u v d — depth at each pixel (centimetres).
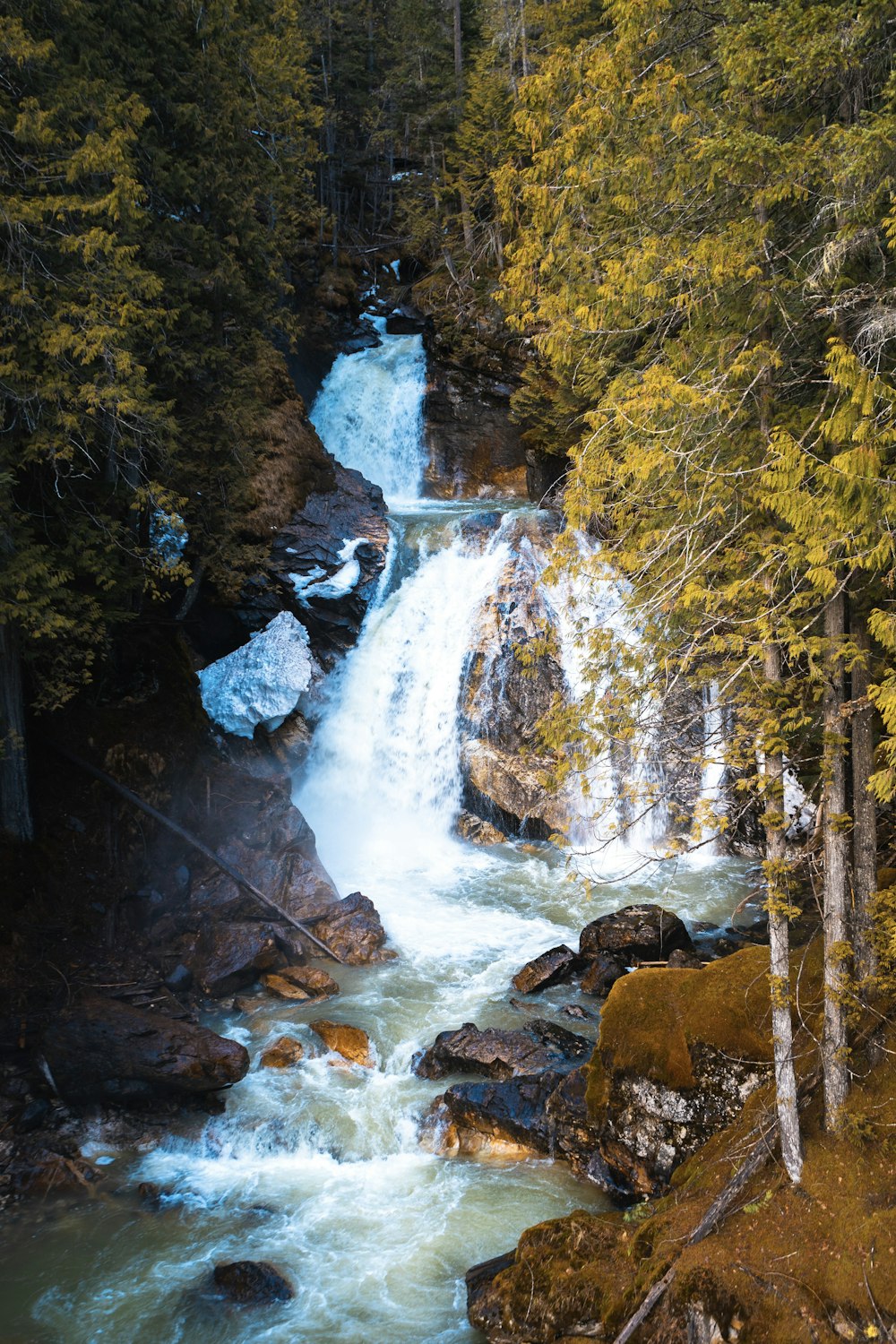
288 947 1600
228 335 2394
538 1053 1251
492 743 2286
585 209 1138
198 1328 899
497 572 2455
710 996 1062
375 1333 887
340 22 4625
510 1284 895
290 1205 1070
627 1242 896
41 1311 918
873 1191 814
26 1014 1325
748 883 1909
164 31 1973
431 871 2027
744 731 912
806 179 901
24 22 1519
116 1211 1062
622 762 2034
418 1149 1168
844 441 875
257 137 2573
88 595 1529
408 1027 1388
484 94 3541
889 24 928
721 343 952
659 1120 1020
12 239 1380
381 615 2500
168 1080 1198
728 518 937
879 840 1377
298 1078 1278
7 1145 1134
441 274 3825
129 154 1814
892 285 942
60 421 1358
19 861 1527
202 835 1759
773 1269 788
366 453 3562
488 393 3428
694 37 1087
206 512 2289
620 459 993
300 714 2330
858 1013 916
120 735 1789
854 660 873
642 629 1237
